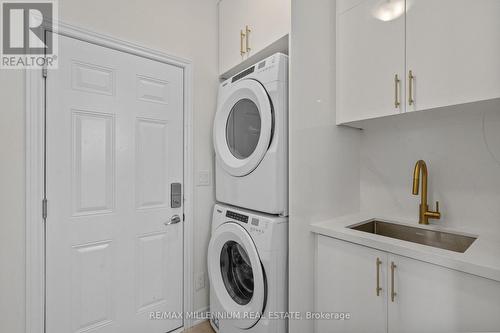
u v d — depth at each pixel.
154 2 1.69
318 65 1.49
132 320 1.60
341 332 1.32
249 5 1.65
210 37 1.96
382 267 1.16
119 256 1.55
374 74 1.38
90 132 1.45
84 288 1.44
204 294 1.94
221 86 1.84
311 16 1.45
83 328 1.43
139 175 1.62
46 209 1.32
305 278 1.42
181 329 1.81
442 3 1.12
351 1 1.49
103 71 1.49
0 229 1.21
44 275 1.32
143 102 1.64
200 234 1.91
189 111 1.84
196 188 1.89
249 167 1.47
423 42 1.18
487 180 1.31
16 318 1.25
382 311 1.16
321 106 1.51
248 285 1.59
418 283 1.05
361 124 1.62
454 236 1.36
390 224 1.60
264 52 1.57
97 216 1.47
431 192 1.51
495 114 1.28
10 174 1.24
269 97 1.39
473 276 0.92
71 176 1.39
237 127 1.70
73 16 1.39
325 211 1.55
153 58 1.68
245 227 1.48
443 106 1.12
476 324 0.91
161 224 1.71
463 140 1.39
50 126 1.33
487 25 1.00
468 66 1.05
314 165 1.48
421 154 1.55
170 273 1.76
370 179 1.78
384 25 1.33
